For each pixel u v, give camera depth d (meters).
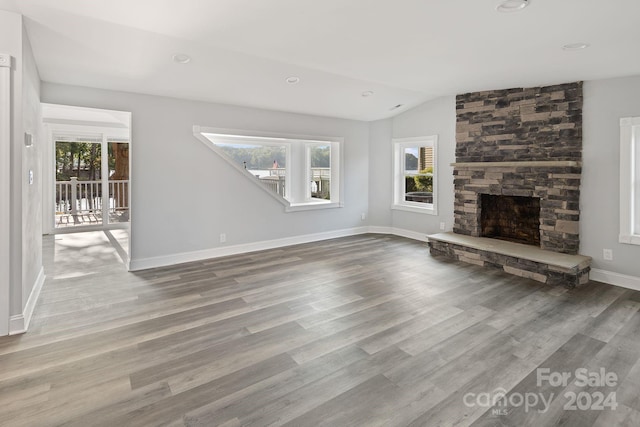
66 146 7.47
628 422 1.86
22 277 2.86
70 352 2.55
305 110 5.81
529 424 1.85
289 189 6.79
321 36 3.08
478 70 3.91
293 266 4.74
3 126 2.71
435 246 5.29
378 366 2.38
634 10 2.39
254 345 2.66
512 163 4.54
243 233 5.53
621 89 3.83
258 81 4.42
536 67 3.68
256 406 1.98
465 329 2.90
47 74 3.81
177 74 4.06
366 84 4.84
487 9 2.48
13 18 2.71
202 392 2.10
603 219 4.01
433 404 2.00
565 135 4.23
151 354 2.53
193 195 5.02
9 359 2.45
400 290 3.81
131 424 1.84
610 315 3.15
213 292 3.77
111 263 4.93
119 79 4.06
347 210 6.76
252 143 6.21
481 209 5.24
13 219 2.81
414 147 6.47
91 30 3.01
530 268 4.14
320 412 1.93
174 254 4.91
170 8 2.60
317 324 3.00
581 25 2.64
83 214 7.75
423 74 4.14
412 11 2.56
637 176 3.82
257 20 2.77
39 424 1.83
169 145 4.78
